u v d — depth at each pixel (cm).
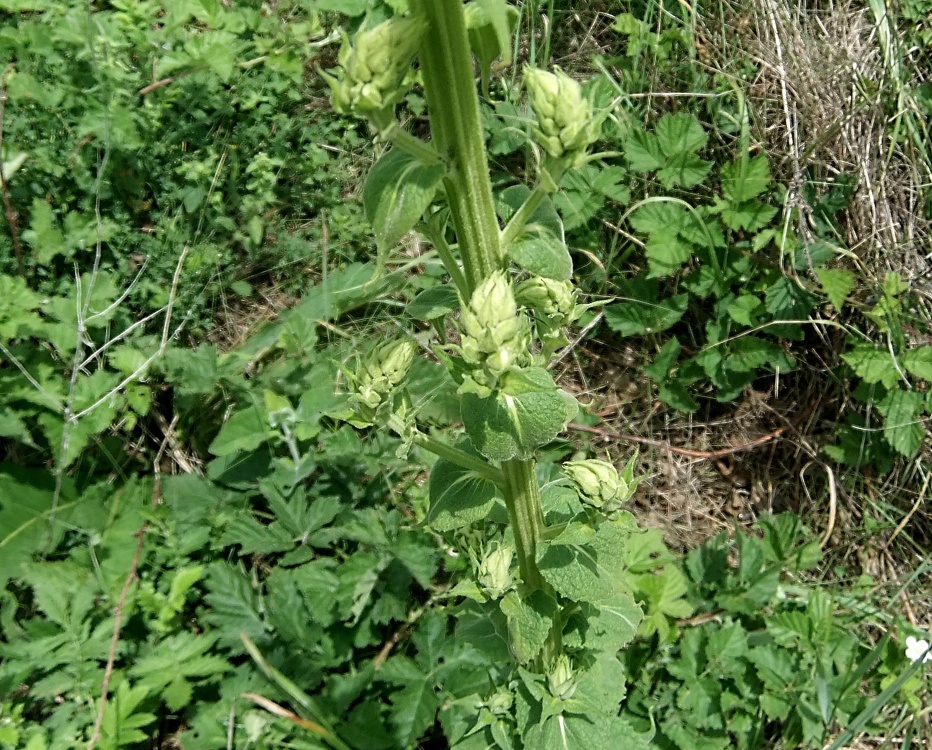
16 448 372
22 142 411
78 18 442
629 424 446
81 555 347
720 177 447
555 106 160
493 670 306
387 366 181
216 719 308
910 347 432
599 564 206
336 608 338
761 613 375
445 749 335
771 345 430
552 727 226
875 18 468
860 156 450
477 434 176
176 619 338
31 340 400
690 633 347
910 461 423
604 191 430
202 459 402
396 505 380
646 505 435
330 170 457
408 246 458
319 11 493
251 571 366
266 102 466
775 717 329
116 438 387
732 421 452
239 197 443
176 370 391
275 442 380
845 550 423
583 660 236
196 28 504
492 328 160
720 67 464
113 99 427
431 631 327
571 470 193
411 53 143
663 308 439
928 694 361
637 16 486
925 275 444
